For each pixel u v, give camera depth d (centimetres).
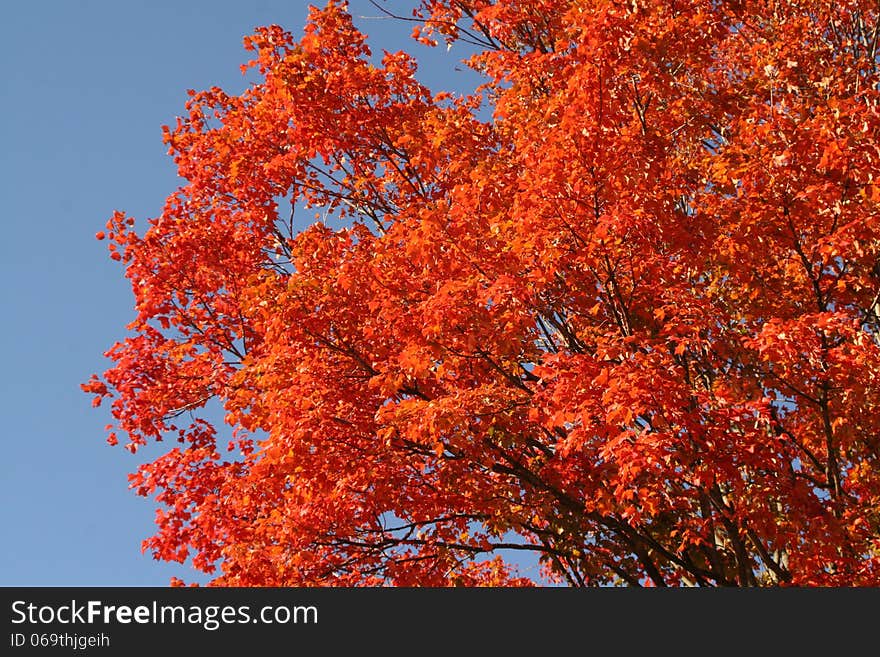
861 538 908
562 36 1207
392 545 1129
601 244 877
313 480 1021
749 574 969
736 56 1279
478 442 958
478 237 932
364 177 1334
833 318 819
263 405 1066
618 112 939
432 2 1329
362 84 1279
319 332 1023
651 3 1038
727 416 840
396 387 939
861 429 991
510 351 930
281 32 1311
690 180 1084
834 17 1265
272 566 1048
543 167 889
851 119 880
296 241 1198
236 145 1421
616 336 902
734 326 1032
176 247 1377
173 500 1256
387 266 1011
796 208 904
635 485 931
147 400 1361
